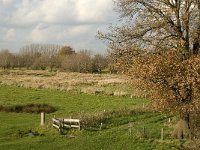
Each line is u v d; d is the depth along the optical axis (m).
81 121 44.25
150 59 33.47
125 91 78.38
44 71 151.50
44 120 46.22
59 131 42.34
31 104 62.19
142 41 36.44
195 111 34.47
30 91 79.44
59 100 68.81
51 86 85.25
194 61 31.45
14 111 58.28
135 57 35.16
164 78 32.97
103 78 113.69
